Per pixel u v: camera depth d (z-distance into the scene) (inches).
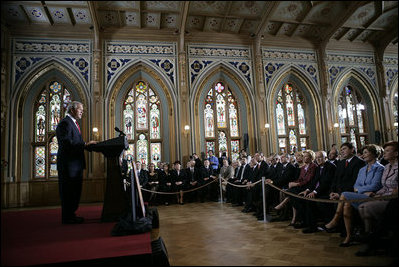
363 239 138.1
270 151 473.7
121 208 154.9
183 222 229.3
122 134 159.8
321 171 195.5
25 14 409.1
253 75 491.8
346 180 179.3
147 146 462.3
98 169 419.5
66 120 154.9
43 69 429.1
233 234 177.6
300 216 194.4
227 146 487.2
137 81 474.0
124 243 111.2
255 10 439.8
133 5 409.4
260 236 169.8
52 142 437.1
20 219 170.2
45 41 431.5
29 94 431.8
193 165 395.2
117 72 447.2
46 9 401.7
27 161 422.0
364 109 546.3
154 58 462.0
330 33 487.2
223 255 134.0
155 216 190.9
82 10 413.7
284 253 134.3
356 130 536.7
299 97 528.1
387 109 530.9
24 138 423.8
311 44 518.9
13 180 396.8
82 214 183.6
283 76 504.1
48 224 149.2
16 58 419.8
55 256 98.7
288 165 241.0
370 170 161.0
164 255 123.3
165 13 433.4
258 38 482.9
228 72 489.7
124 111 465.4
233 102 502.9
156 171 400.5
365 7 445.1
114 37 453.7
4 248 105.9
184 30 449.4
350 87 549.3
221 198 361.1
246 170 322.3
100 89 436.8
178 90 461.4
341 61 528.1
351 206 147.4
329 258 125.0
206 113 489.7
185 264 122.6
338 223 165.6
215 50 484.7
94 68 434.9
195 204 356.8
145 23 454.9
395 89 546.9
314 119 513.7
